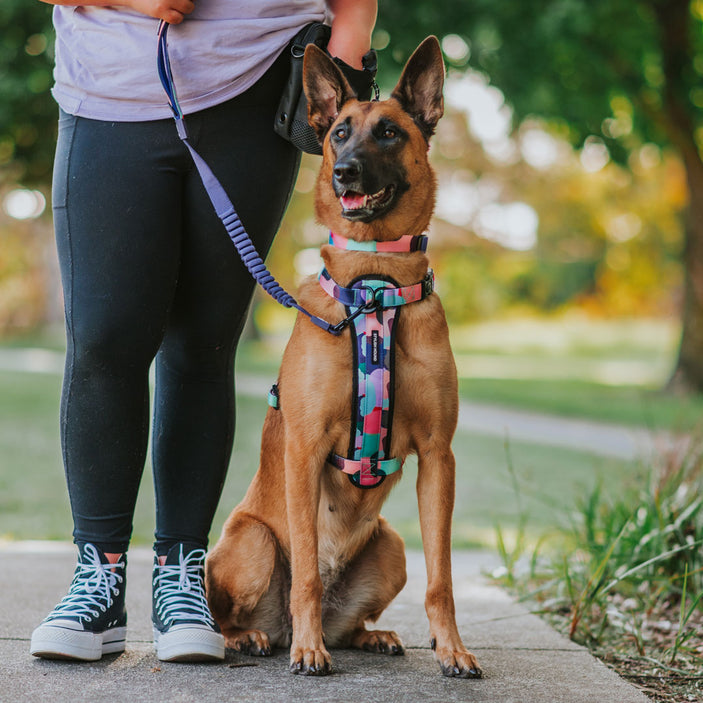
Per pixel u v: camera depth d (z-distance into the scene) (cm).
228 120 269
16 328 4288
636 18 1327
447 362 271
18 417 1167
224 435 284
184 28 263
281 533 286
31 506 628
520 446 991
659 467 442
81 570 265
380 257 276
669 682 274
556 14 1091
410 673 256
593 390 1619
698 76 1439
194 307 278
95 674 247
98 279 257
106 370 261
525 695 238
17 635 285
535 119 1398
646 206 3145
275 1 275
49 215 1381
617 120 1513
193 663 261
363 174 271
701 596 306
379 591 291
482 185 3491
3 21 1022
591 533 406
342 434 271
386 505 704
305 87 275
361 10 304
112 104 260
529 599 373
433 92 297
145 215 259
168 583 271
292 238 3159
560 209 3381
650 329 3950
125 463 265
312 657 251
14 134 1141
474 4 1059
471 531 578
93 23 264
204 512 278
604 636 324
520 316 4128
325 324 265
